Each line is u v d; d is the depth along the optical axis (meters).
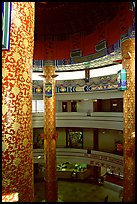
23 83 2.49
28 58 2.62
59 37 17.27
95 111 21.38
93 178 22.52
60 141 23.27
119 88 12.06
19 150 2.37
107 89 18.89
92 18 15.16
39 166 23.58
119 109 19.83
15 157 2.32
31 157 2.59
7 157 2.27
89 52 16.11
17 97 2.39
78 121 20.55
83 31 16.42
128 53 11.67
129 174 11.73
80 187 21.28
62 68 20.17
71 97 21.30
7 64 2.34
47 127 16.78
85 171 23.03
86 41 16.31
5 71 2.33
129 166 11.75
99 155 19.19
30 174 2.52
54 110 17.00
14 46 2.39
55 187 16.64
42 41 17.25
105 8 13.78
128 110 11.84
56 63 17.31
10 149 2.29
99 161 19.16
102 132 21.39
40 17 15.58
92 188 20.89
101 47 15.14
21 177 2.36
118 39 13.23
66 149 21.11
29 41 2.65
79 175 22.80
